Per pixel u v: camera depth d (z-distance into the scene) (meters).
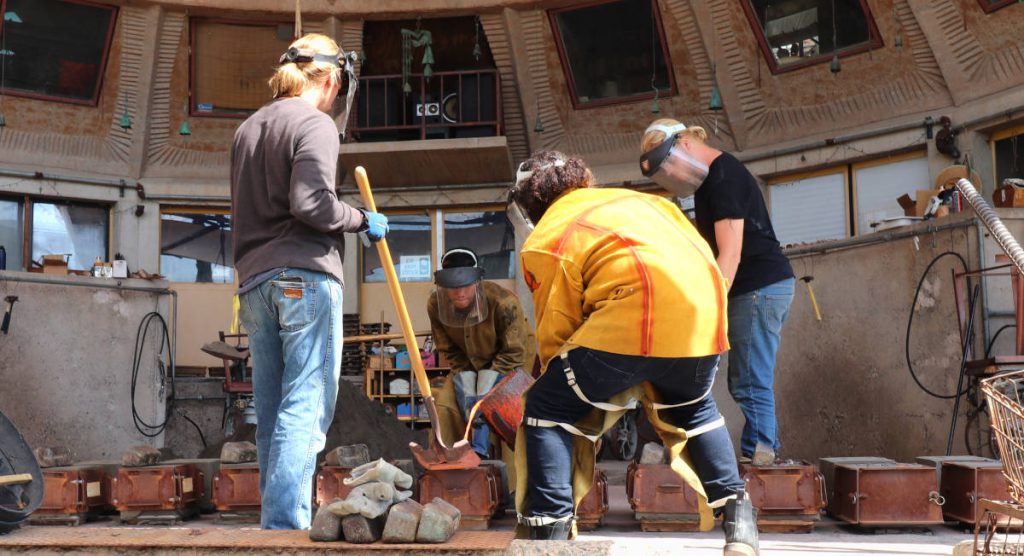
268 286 3.40
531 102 12.77
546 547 2.11
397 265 13.14
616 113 12.63
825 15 11.17
